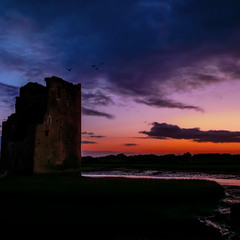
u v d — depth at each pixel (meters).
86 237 15.02
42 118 34.94
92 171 81.88
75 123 39.53
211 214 20.34
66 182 25.86
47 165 33.38
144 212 19.52
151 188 23.77
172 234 15.81
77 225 16.58
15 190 21.70
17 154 33.69
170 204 22.09
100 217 18.02
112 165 111.50
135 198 21.75
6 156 35.66
